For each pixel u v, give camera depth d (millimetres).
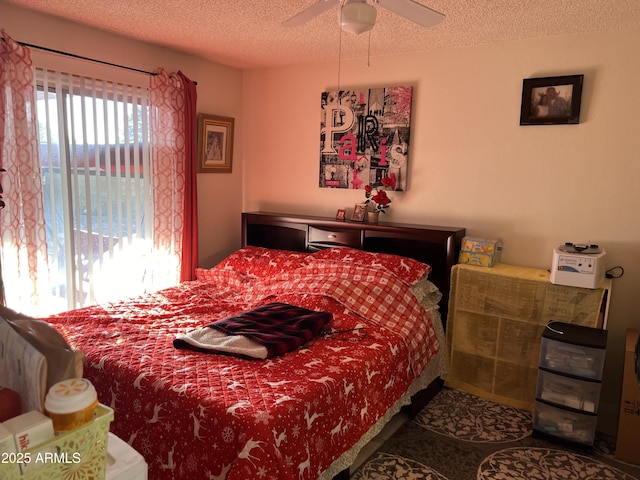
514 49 2975
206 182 3885
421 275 2984
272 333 2258
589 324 2629
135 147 3236
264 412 1607
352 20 1695
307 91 3795
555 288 2701
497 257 3164
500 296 2873
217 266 3465
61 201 2871
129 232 3244
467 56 3131
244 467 1490
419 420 2752
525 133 2998
